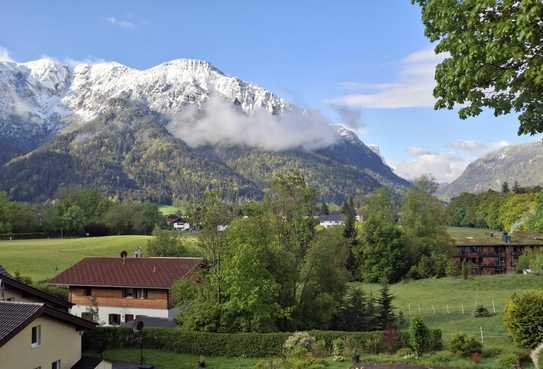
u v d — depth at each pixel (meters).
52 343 30.23
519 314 29.83
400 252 91.12
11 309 27.98
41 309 28.09
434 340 32.06
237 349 39.06
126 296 55.28
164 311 53.94
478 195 184.50
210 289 44.00
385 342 33.84
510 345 31.53
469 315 51.72
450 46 14.46
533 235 113.19
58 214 153.25
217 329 41.72
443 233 96.81
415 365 28.55
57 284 56.16
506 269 104.88
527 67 13.49
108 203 174.00
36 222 147.12
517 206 138.00
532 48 13.28
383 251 91.50
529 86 14.22
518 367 26.17
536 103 14.88
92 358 33.78
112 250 107.19
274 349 38.28
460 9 14.10
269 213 48.09
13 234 137.50
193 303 44.38
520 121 15.29
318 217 49.25
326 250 47.72
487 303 57.66
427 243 94.00
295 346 35.91
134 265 58.44
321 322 46.97
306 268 47.81
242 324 41.19
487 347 30.61
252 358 38.25
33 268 85.75
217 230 45.19
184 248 81.12
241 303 40.19
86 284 55.69
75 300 56.53
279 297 45.16
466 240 109.12
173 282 53.78
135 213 161.12
